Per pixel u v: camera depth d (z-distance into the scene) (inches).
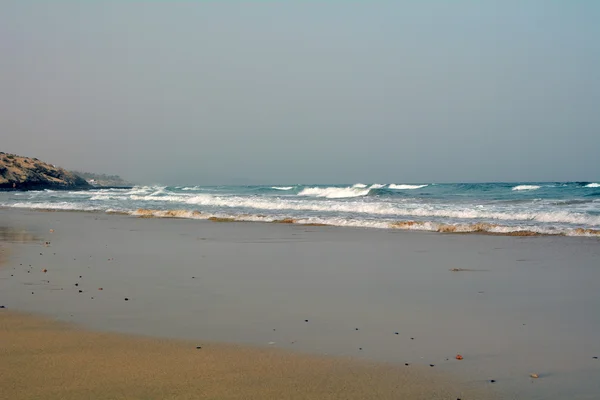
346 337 239.8
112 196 2095.2
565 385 183.9
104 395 171.0
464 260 472.1
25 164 4586.6
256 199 1460.4
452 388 180.9
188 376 188.7
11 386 177.9
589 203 1157.7
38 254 520.7
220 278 386.9
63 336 237.9
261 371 194.7
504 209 960.9
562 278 385.1
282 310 289.9
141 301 311.4
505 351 220.5
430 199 1496.1
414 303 307.1
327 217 904.9
